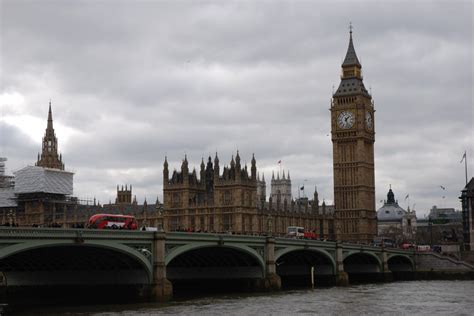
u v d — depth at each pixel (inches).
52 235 3873.0
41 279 4904.0
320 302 4958.2
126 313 4097.0
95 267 4795.8
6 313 4119.1
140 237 4478.3
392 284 7470.5
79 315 4013.3
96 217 5300.2
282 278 7214.6
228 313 4205.2
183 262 5728.3
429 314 4338.1
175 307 4414.4
